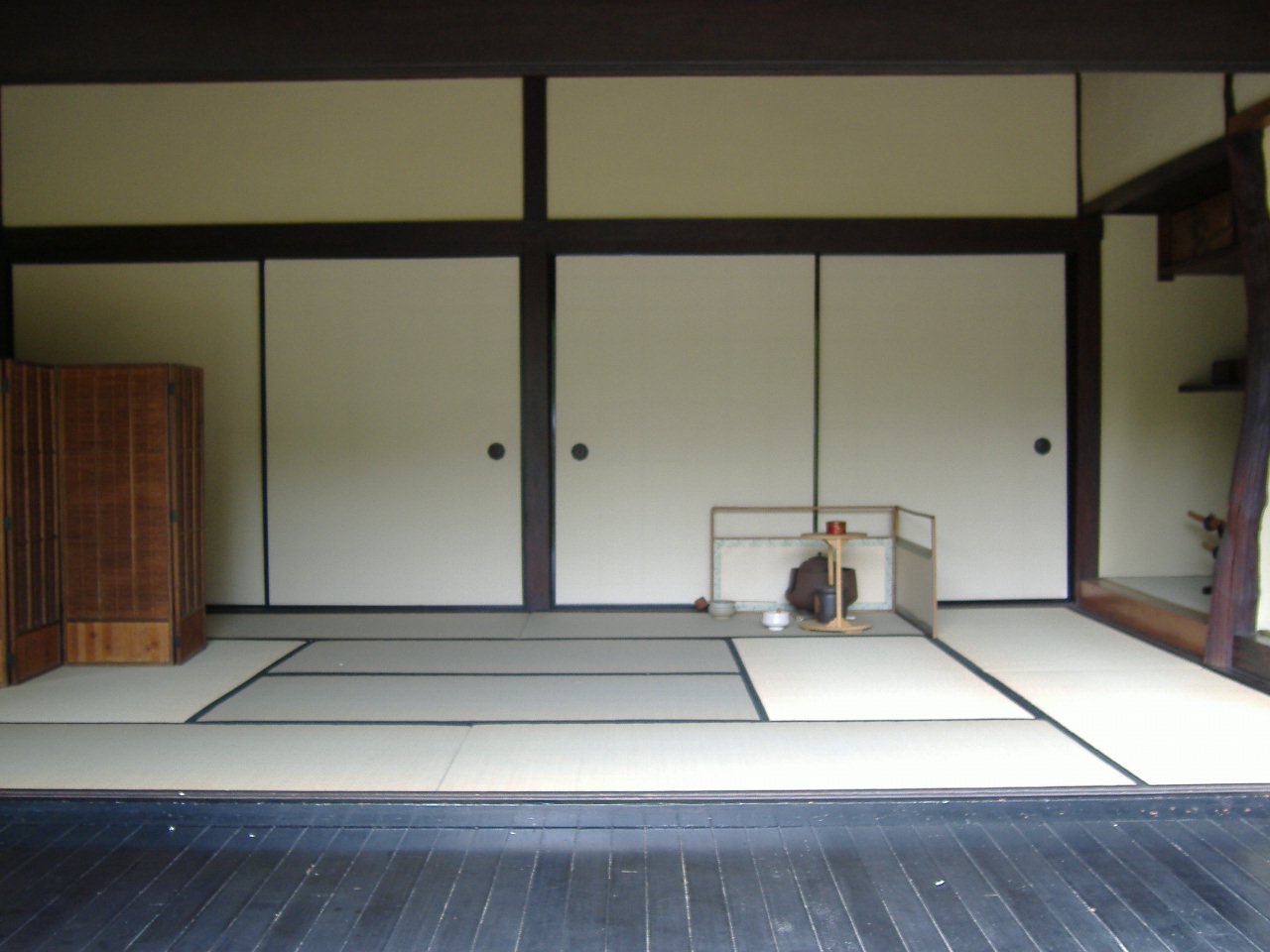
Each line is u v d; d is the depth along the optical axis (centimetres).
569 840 261
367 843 260
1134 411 532
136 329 533
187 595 430
